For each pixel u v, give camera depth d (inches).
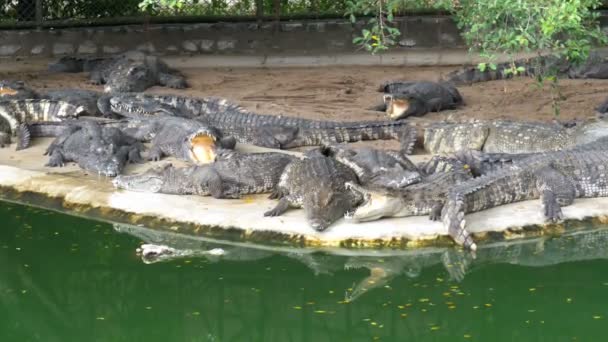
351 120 459.5
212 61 639.8
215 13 660.7
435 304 254.1
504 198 316.5
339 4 652.1
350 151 360.5
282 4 656.4
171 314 253.9
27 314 255.3
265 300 261.3
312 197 305.3
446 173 327.9
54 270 283.7
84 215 327.9
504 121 396.5
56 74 610.5
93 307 259.3
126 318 252.4
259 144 415.5
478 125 393.4
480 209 311.7
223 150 354.6
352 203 313.0
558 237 297.6
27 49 657.6
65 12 668.1
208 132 375.6
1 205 340.5
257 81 570.9
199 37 652.7
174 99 486.6
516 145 383.6
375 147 408.2
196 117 453.1
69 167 381.1
